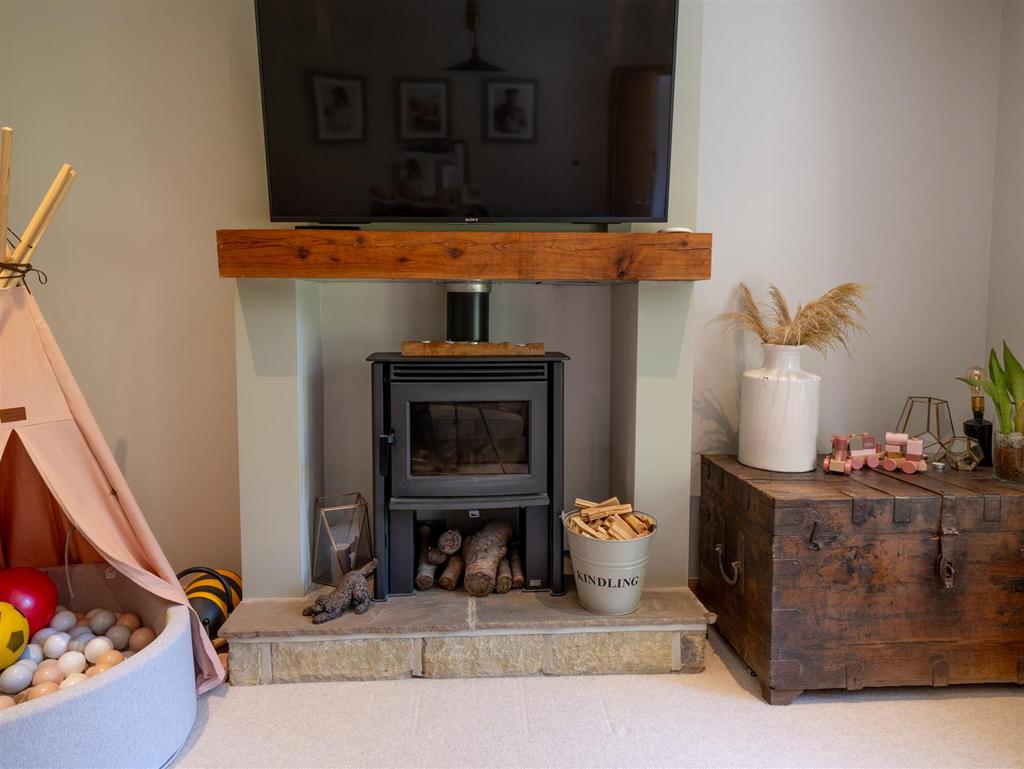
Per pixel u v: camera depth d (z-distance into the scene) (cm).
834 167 252
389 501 214
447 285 228
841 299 220
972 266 256
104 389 246
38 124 237
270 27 197
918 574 190
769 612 189
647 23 202
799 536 186
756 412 222
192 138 240
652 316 219
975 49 249
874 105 250
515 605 212
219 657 211
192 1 238
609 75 204
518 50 202
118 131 239
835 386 258
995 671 194
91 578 208
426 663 201
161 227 243
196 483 252
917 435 255
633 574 201
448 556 232
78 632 192
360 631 197
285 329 211
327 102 202
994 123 251
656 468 223
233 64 219
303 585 220
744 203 251
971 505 189
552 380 214
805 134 250
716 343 254
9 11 233
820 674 190
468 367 212
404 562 218
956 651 192
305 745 171
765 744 172
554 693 194
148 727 158
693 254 199
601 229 227
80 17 235
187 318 246
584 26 201
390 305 249
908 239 254
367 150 205
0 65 234
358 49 200
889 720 183
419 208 209
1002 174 249
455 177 208
